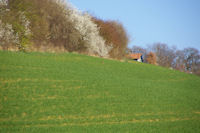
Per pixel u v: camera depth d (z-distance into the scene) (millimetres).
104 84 44406
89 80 45062
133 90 44000
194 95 48594
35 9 63906
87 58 67312
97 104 34562
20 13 57281
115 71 59469
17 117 27234
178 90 51188
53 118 28422
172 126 30016
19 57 49312
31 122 26281
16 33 54688
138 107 35844
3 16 53500
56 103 32469
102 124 28266
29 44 57906
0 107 28750
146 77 61031
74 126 26578
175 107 38375
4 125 25062
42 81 39406
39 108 30172
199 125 31125
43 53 58875
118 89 42938
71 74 46625
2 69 40562
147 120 31688
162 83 56688
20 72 40969
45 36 63531
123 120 30516
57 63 52812
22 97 32281
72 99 34844
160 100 40938
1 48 51750
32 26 60562
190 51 188875
